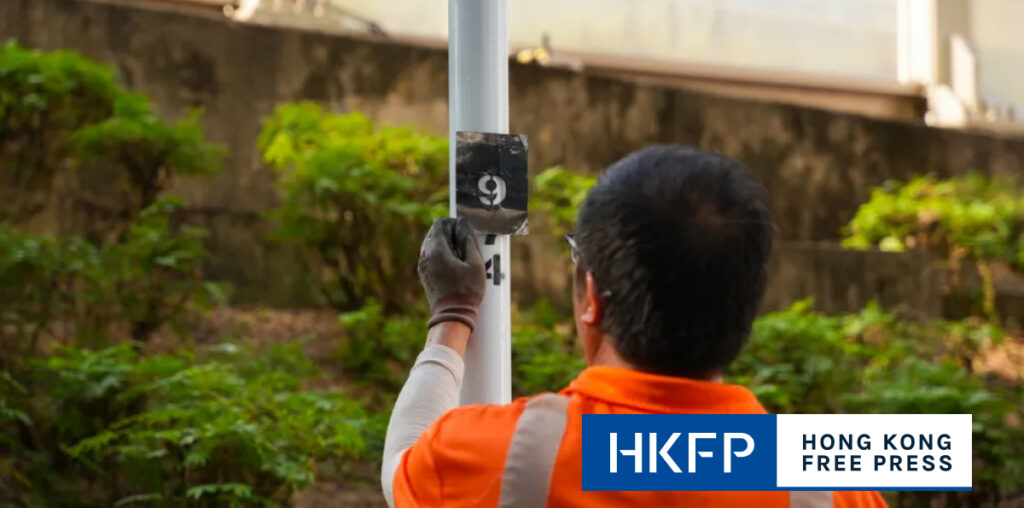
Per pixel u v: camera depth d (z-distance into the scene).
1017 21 11.57
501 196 1.95
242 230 6.70
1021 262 8.34
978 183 9.12
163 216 5.93
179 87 6.90
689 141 9.00
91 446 3.79
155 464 3.71
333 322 6.31
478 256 1.74
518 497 1.31
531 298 6.80
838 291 7.55
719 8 10.35
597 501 1.30
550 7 9.64
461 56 2.02
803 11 10.75
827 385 5.50
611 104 8.66
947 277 8.45
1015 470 5.06
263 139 6.27
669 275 1.32
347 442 3.73
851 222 9.12
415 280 6.05
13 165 5.43
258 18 8.22
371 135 6.39
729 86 10.40
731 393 1.37
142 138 5.47
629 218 1.34
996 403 5.09
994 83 11.41
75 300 5.12
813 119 9.56
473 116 2.01
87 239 6.02
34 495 4.18
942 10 11.21
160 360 4.07
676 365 1.36
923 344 6.82
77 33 6.68
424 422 1.56
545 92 8.36
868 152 9.79
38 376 4.46
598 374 1.38
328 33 7.45
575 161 8.47
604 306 1.40
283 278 6.64
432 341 1.69
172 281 5.75
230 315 6.21
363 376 5.60
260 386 4.12
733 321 1.35
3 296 4.87
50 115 5.41
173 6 8.16
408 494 1.40
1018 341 8.43
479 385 1.92
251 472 3.72
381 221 5.91
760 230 1.36
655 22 10.06
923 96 11.20
